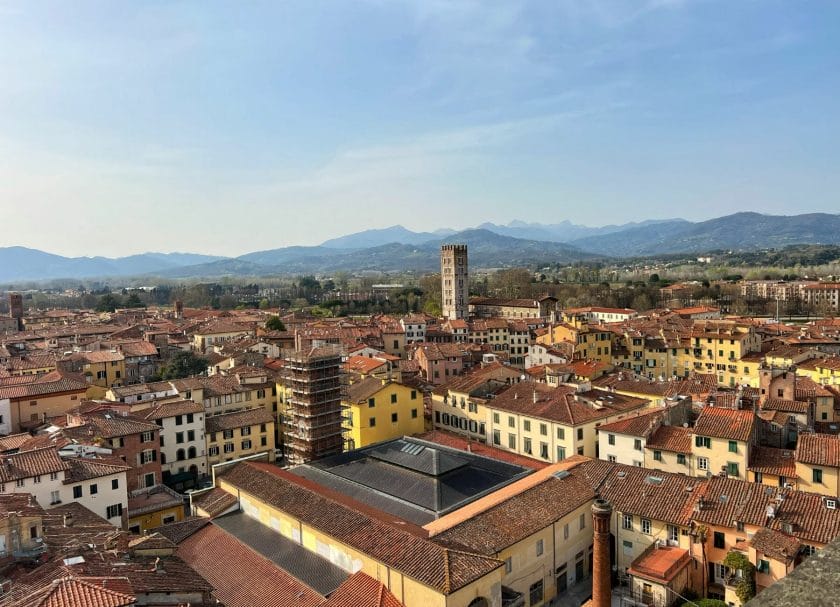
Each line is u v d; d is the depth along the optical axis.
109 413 102.44
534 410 105.38
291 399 115.31
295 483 72.75
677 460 83.19
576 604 65.75
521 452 107.00
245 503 74.88
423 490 73.19
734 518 61.91
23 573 46.03
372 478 79.06
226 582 61.41
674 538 66.06
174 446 108.00
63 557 47.25
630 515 69.12
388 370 144.12
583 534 70.88
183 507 90.38
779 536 57.50
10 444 86.44
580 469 78.00
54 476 73.56
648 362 187.12
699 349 176.12
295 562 61.72
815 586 9.49
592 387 122.19
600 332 188.25
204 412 114.25
